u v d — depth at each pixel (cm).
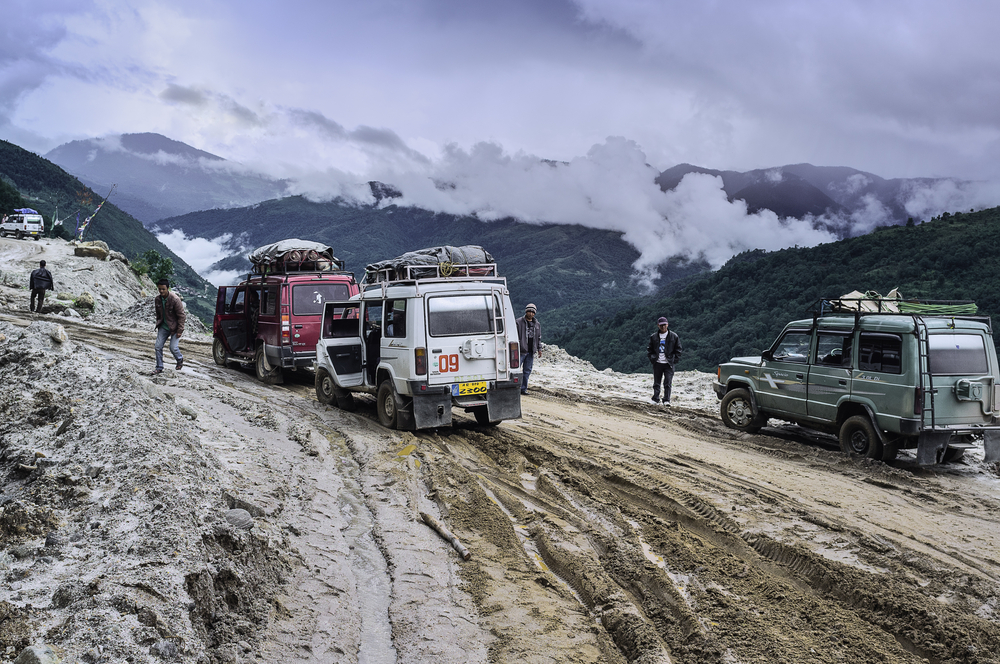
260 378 1453
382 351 1070
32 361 816
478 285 1032
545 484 770
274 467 729
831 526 630
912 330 855
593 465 840
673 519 663
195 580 396
